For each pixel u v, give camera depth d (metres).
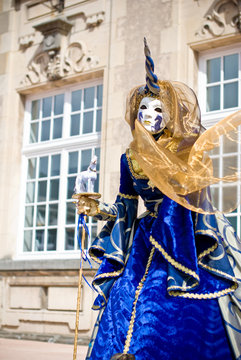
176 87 3.81
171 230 3.37
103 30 9.51
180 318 3.19
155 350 3.12
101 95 9.79
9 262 9.62
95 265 8.53
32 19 10.57
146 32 8.82
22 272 9.45
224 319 3.23
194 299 3.26
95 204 3.76
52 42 9.96
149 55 3.63
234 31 7.93
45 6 10.38
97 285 3.66
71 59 9.84
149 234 3.60
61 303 8.90
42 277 9.20
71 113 10.13
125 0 9.21
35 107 10.70
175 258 3.31
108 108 9.05
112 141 8.91
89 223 9.44
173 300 3.25
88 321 8.52
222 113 8.15
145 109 3.74
